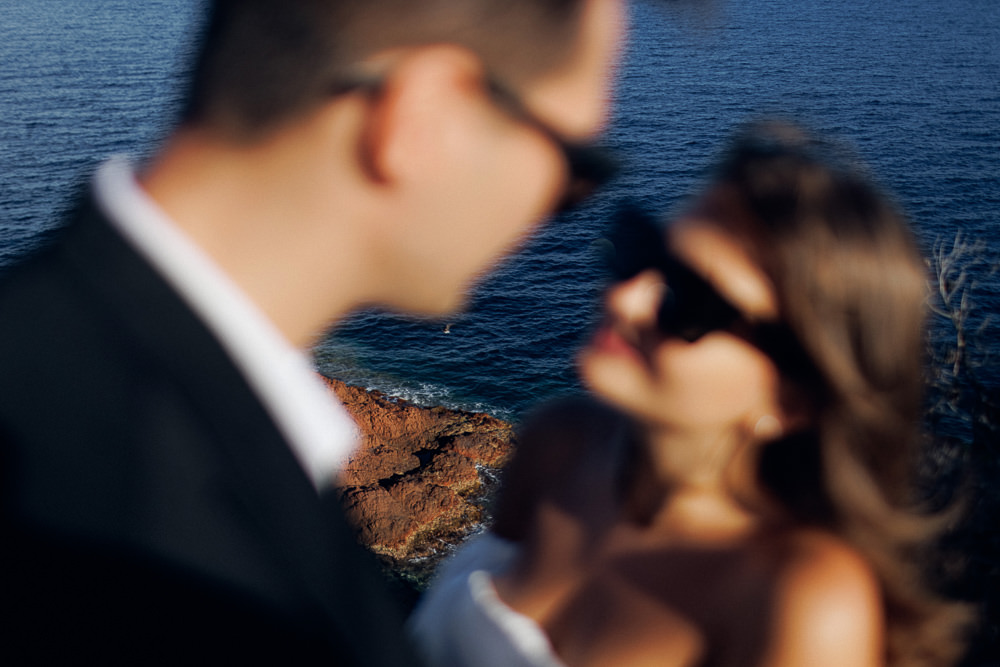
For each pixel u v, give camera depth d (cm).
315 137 89
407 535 2553
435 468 2869
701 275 184
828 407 191
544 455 251
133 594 73
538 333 4106
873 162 6606
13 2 16938
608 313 197
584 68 97
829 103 8838
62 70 10425
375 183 91
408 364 3838
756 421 198
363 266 97
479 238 100
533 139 96
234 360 86
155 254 85
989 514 391
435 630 256
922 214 5531
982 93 9194
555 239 4966
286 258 92
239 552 78
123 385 79
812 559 191
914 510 212
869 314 184
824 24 14512
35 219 5712
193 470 78
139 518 75
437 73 89
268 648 77
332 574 85
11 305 82
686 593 208
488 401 3656
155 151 93
